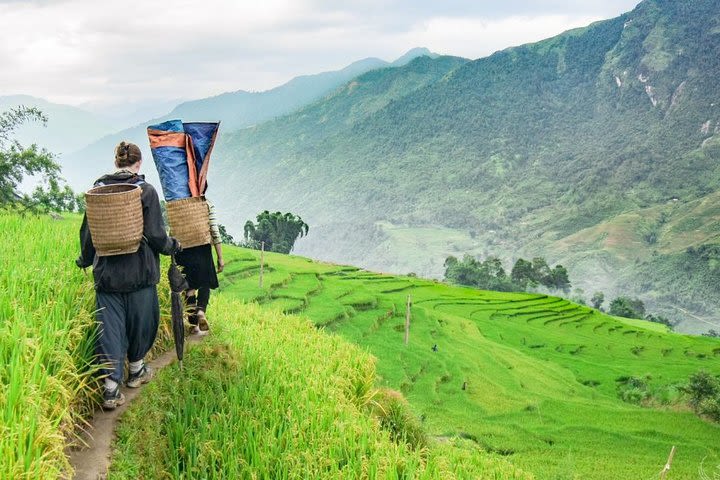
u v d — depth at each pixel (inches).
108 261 221.0
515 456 1766.7
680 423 2349.9
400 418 461.4
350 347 489.4
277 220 7504.9
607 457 1889.8
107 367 225.3
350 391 420.5
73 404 209.8
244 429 283.7
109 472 201.2
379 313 3336.6
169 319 315.6
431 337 3166.8
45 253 314.0
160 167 310.8
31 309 239.6
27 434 171.0
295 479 264.8
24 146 2319.1
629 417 2359.7
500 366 2871.6
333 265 5447.8
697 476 1780.3
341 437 317.4
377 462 303.1
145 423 239.6
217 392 304.8
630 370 3432.6
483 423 2063.2
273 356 383.6
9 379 186.7
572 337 4264.3
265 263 3836.1
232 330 397.7
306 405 332.5
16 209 2198.6
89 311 244.7
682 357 4288.9
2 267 273.1
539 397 2509.8
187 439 259.0
